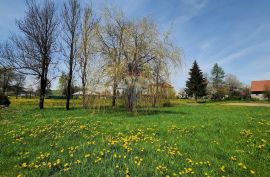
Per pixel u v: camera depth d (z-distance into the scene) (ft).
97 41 68.85
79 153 24.84
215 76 353.92
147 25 65.72
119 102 63.77
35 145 29.58
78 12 102.17
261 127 39.96
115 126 41.22
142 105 62.80
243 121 47.65
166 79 64.13
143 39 65.31
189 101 228.63
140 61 64.80
